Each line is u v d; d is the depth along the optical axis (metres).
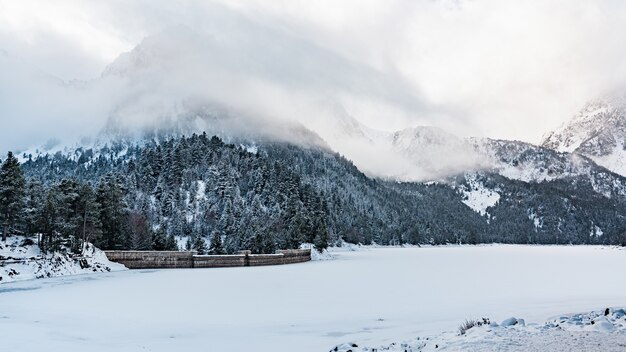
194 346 26.47
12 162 77.38
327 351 24.27
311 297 51.38
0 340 28.23
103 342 27.83
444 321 33.72
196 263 100.81
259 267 103.75
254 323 35.16
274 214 175.88
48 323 34.94
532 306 40.88
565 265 114.00
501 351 16.66
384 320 35.62
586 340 17.64
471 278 76.50
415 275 82.12
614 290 58.34
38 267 73.31
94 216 90.25
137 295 52.91
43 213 78.94
